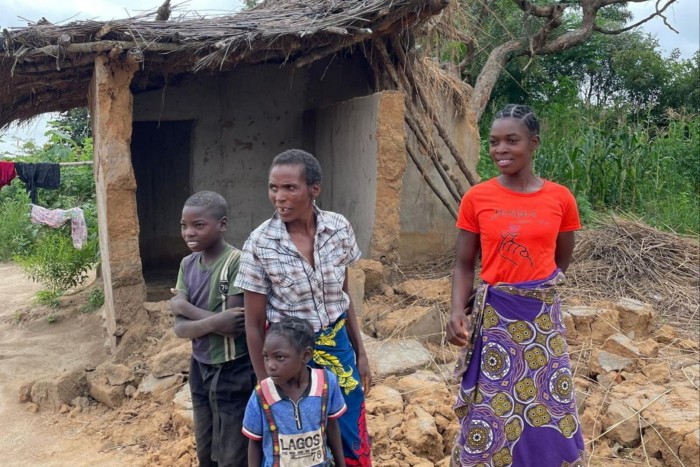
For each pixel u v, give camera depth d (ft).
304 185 8.82
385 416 13.85
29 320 24.97
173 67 21.80
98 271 28.17
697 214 30.81
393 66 23.72
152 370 17.25
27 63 19.30
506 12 45.93
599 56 59.72
